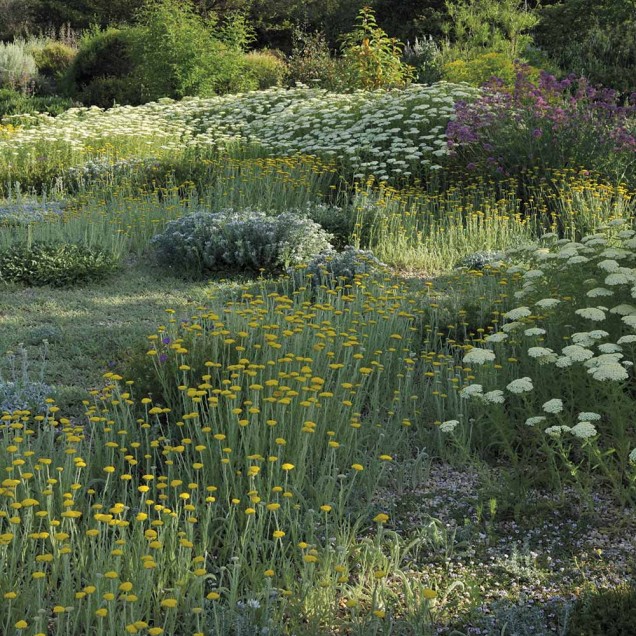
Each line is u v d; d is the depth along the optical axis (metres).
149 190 11.27
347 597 3.24
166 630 3.03
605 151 10.56
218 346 5.32
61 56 27.88
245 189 10.82
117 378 4.51
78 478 3.84
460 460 4.54
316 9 31.39
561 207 9.65
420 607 3.03
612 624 2.82
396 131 12.06
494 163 10.71
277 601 3.19
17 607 2.98
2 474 3.80
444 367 5.36
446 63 20.17
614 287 5.26
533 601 3.28
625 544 3.65
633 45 21.61
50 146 13.55
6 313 7.15
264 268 8.42
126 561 3.19
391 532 3.52
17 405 4.88
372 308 5.91
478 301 6.69
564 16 23.59
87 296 7.75
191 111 17.27
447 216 10.02
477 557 3.62
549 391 4.84
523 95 11.23
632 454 3.50
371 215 9.84
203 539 3.38
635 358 4.63
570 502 4.03
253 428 4.08
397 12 28.55
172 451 3.98
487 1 23.02
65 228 9.37
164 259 8.73
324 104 14.62
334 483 3.83
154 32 21.02
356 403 4.73
